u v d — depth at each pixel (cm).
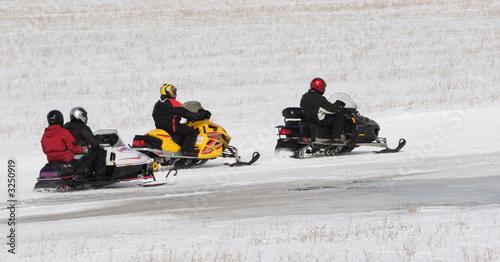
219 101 8638
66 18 16675
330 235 2717
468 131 6291
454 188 3950
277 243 2619
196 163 5331
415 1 18038
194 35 14350
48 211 3606
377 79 10112
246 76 10538
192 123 5250
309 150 5675
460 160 5003
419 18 15788
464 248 2375
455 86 9300
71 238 2923
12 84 10100
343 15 16475
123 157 4381
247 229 2961
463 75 10238
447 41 13212
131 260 2369
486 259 2191
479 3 17475
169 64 11619
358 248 2459
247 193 4006
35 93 9469
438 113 7244
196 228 3064
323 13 16812
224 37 14075
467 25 14800
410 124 6800
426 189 3947
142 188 4325
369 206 3484
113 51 12762
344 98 5653
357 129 5512
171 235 2900
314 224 3003
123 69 11231
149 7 18488
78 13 17525
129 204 3766
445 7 17075
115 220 3338
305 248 2494
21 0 19975
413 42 13200
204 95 9112
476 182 4128
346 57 12000
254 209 3516
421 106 7794
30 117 7869
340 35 14100
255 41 13625
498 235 2581
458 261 2198
